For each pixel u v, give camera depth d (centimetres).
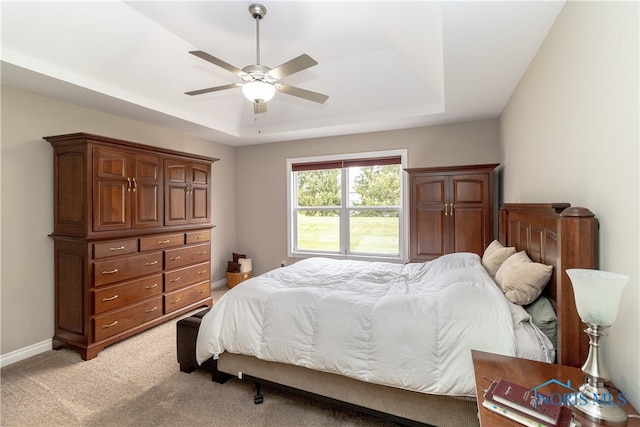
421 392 160
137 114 348
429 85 327
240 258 509
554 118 174
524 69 231
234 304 215
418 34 208
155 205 330
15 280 266
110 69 277
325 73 333
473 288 178
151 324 322
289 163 496
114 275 287
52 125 292
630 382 107
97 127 332
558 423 91
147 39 264
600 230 125
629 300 107
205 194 400
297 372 198
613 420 93
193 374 242
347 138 454
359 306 186
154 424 186
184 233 364
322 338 183
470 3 152
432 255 362
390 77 332
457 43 191
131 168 304
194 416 194
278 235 509
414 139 415
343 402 186
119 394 216
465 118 371
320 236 488
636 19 99
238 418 192
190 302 372
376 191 450
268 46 278
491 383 115
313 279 256
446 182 356
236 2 221
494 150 374
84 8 224
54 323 289
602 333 100
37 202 280
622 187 109
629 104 104
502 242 291
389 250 443
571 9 148
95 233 271
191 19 241
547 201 189
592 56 129
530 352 148
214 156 495
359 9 230
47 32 227
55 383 230
